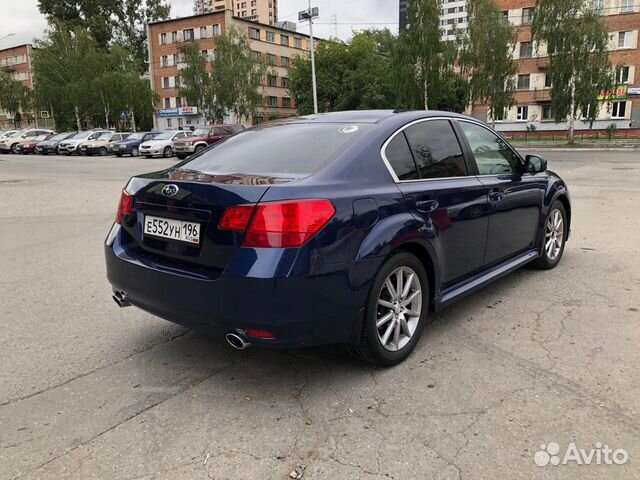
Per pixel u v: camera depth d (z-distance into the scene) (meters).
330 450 2.54
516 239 4.70
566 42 33.59
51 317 4.43
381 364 3.35
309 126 3.83
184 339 3.95
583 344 3.68
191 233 3.03
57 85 53.72
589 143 35.12
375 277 3.12
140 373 3.40
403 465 2.42
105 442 2.64
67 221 9.08
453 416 2.81
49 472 2.41
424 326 3.93
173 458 2.51
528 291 4.85
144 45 73.00
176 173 3.56
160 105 71.00
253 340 2.83
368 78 53.38
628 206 9.61
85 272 5.82
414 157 3.62
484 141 4.46
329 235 2.86
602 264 5.72
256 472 2.39
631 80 45.12
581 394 3.01
